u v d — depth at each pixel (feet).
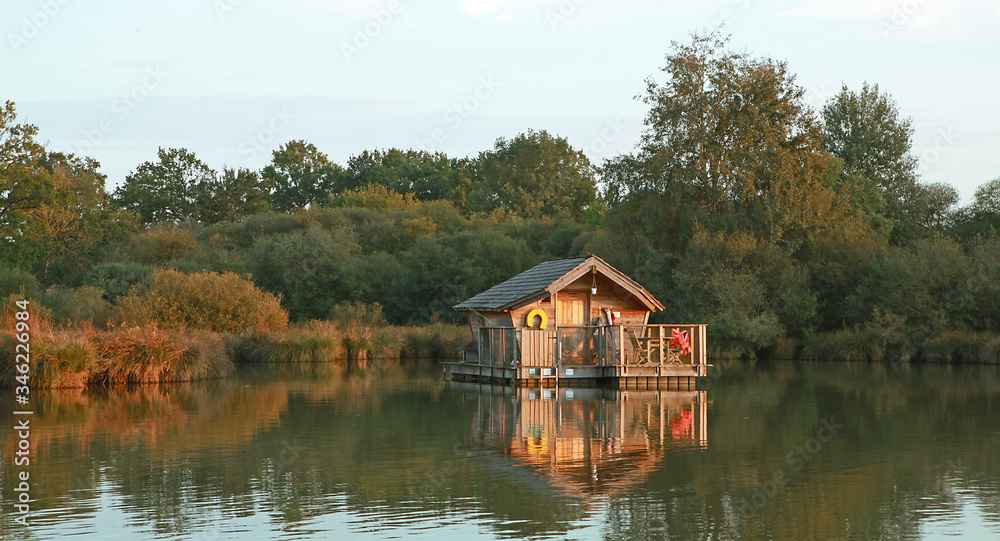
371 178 305.53
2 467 46.39
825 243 151.23
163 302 131.34
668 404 74.90
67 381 88.38
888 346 134.10
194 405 74.18
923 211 183.01
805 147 151.94
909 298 134.72
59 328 98.78
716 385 93.76
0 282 137.69
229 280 139.33
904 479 42.96
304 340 132.26
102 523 35.14
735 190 150.51
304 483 42.24
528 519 35.68
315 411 69.82
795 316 144.77
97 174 242.99
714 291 140.05
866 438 55.16
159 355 94.73
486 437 55.98
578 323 99.71
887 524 34.99
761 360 139.64
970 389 86.89
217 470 45.29
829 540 32.78
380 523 35.17
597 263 97.04
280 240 188.75
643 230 159.33
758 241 146.51
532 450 50.93
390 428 60.18
